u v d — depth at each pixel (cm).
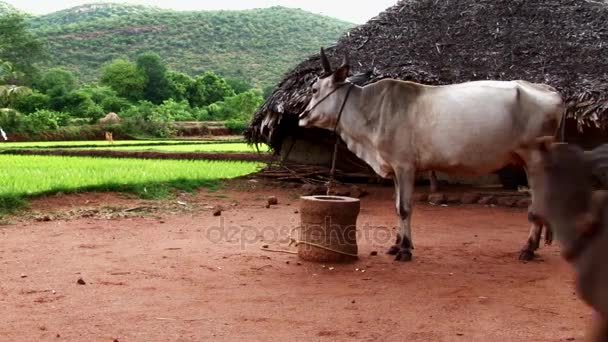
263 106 1533
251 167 1891
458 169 765
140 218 1074
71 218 1051
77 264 741
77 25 11019
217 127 5122
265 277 695
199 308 579
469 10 1584
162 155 2394
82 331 512
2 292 620
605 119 1202
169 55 10031
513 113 747
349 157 1609
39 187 1207
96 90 5822
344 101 798
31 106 5106
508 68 1359
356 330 523
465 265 763
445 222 1090
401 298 619
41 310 566
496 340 503
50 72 6344
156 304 589
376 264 764
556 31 1446
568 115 1245
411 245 789
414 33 1546
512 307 592
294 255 805
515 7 1542
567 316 564
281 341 495
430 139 756
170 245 860
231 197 1344
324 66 820
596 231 121
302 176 1552
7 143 3700
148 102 5906
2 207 1059
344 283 675
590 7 1504
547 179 127
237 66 9819
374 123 788
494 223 1083
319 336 508
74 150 2588
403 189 778
